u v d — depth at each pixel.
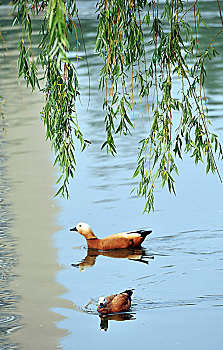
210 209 17.77
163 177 9.85
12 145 25.67
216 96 29.52
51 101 9.79
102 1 10.20
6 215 18.61
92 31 51.44
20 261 15.48
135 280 14.05
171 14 9.83
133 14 10.09
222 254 14.95
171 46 9.85
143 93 10.34
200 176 20.58
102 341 11.59
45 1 9.69
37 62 9.87
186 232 16.33
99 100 31.50
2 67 42.62
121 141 25.16
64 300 13.39
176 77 33.53
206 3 63.97
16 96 34.47
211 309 12.52
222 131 24.00
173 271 14.29
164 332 11.77
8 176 22.06
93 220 17.73
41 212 18.58
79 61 41.34
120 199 19.17
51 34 7.23
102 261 15.24
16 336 12.04
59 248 16.19
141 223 17.22
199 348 11.18
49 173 22.11
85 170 22.05
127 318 12.44
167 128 9.80
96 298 13.39
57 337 11.89
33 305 13.22
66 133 9.84
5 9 66.62
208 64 37.31
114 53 10.01
